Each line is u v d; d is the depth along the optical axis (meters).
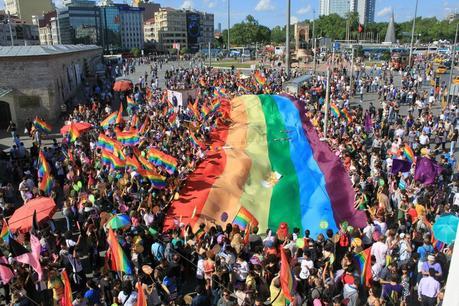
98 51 87.50
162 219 15.07
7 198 17.59
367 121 27.36
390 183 17.84
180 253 12.40
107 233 12.20
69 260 11.68
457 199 15.62
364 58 96.06
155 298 10.30
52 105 34.09
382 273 11.42
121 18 185.38
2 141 29.36
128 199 15.52
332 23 139.88
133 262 11.59
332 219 16.30
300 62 89.44
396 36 145.00
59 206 18.17
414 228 13.84
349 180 18.98
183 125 25.44
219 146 22.50
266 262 11.58
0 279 10.82
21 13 179.25
